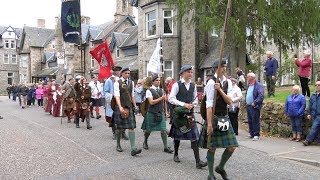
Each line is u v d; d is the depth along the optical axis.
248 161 7.16
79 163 6.97
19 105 24.92
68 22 16.86
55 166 6.73
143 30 24.38
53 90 17.75
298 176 6.12
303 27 17.09
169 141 9.36
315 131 8.63
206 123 5.62
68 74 38.41
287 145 8.74
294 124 9.36
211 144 5.47
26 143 9.01
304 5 16.70
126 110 7.51
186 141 9.41
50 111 17.45
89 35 37.53
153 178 5.95
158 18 22.98
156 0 22.92
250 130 9.77
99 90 14.56
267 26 16.88
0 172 6.32
